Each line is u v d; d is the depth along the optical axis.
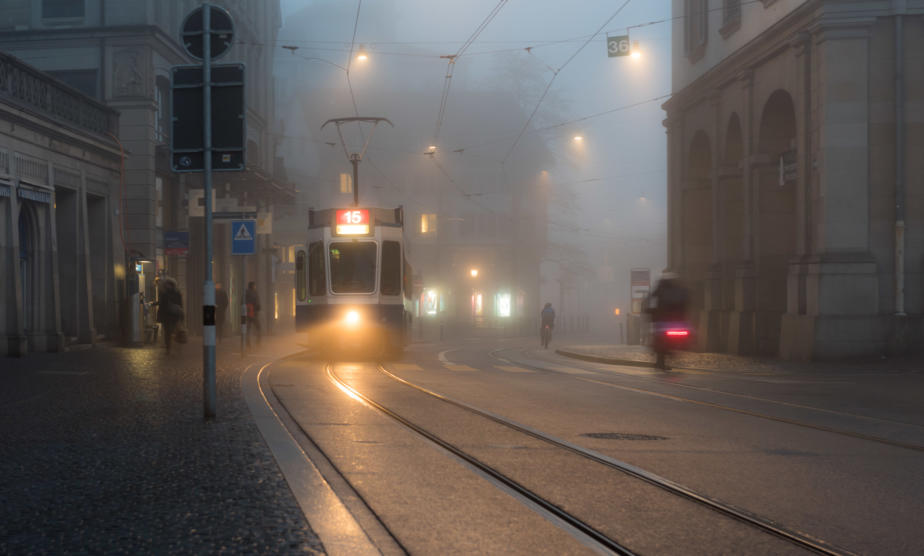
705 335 28.45
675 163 32.16
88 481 6.19
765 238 25.36
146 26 26.81
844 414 10.99
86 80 27.33
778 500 5.91
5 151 19.28
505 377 16.88
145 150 27.08
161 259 28.89
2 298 19.31
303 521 5.07
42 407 10.48
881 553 4.65
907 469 7.09
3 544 4.58
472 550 4.60
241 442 7.89
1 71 19.23
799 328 22.06
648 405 11.84
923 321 21.09
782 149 25.38
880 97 21.19
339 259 21.92
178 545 4.55
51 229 21.48
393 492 6.01
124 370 16.03
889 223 21.23
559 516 5.41
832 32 21.23
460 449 7.90
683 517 5.41
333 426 9.26
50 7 27.20
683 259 31.30
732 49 27.16
